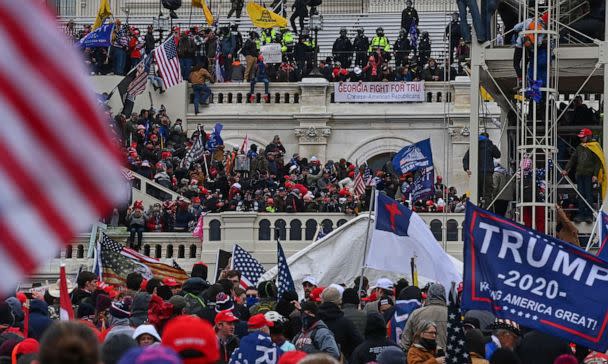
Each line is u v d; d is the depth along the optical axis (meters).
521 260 37.72
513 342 39.72
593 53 81.06
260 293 53.38
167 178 119.06
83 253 106.19
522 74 77.56
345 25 157.25
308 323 42.12
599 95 99.44
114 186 14.14
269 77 137.75
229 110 136.75
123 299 45.09
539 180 81.75
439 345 43.31
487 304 37.78
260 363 37.44
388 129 135.62
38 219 13.95
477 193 84.94
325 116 135.88
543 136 82.06
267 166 121.81
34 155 13.95
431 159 108.00
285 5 159.12
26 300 53.50
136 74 132.00
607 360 37.25
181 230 112.00
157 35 156.75
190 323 21.72
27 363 29.30
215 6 166.75
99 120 14.10
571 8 86.88
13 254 13.85
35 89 13.92
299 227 110.12
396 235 57.50
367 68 137.12
